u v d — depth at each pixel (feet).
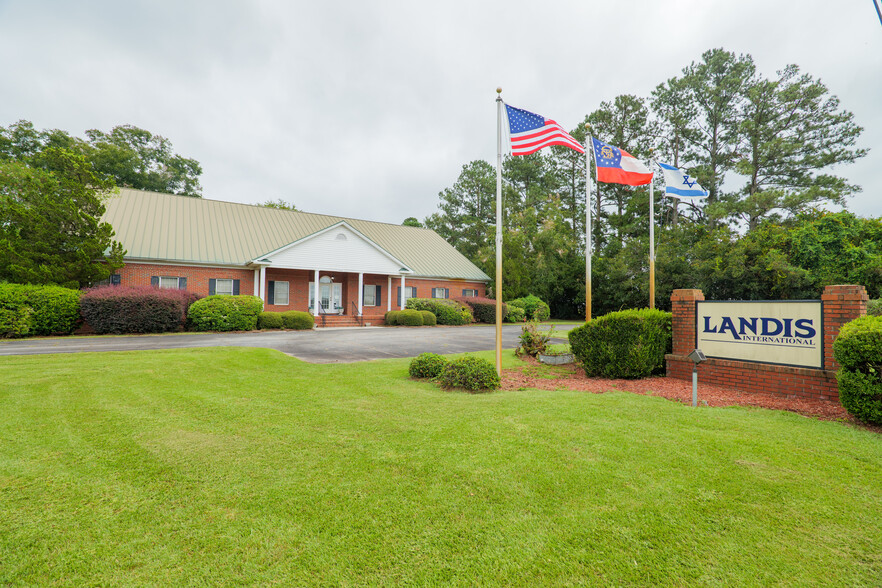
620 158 39.22
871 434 14.21
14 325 44.93
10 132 87.92
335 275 83.82
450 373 22.41
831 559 7.58
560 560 7.64
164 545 8.11
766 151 84.84
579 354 27.45
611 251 104.94
